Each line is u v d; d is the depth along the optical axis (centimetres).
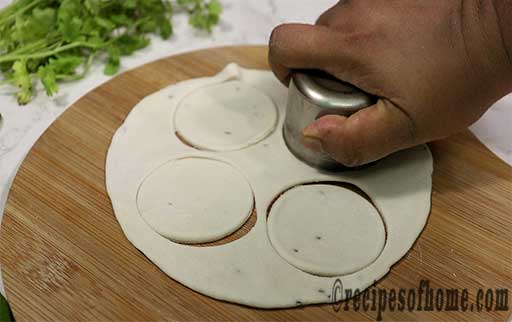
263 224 36
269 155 39
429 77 33
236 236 36
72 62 45
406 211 37
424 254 36
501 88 35
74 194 37
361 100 35
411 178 39
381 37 34
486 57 33
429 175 39
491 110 45
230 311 33
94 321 32
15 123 43
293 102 38
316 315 33
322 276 34
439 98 34
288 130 39
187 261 34
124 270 34
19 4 47
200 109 42
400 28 34
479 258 35
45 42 45
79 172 38
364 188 38
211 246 35
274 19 53
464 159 40
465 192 39
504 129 44
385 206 37
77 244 35
